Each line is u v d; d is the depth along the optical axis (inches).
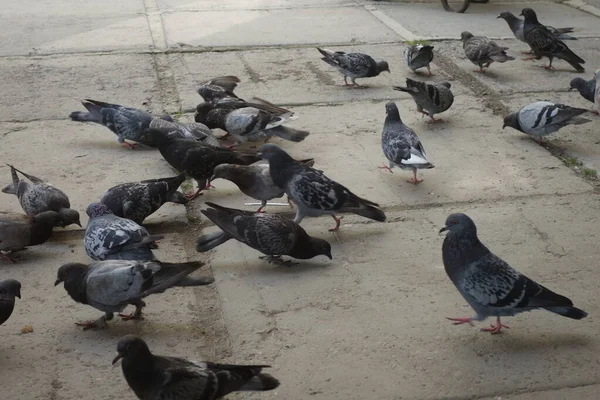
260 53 188.5
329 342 111.1
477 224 130.6
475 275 108.0
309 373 107.3
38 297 117.6
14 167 143.0
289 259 124.6
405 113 163.5
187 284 110.5
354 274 121.6
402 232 129.6
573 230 129.5
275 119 147.8
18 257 124.6
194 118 158.4
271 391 105.0
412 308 116.0
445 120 160.6
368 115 161.9
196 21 207.6
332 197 126.1
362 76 171.8
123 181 141.1
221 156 137.2
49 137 153.9
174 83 173.8
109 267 110.4
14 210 134.7
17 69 178.1
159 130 138.6
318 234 129.5
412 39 196.5
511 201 136.3
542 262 123.2
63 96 167.8
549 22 208.8
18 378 106.4
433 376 106.9
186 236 129.7
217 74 177.5
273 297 117.7
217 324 114.1
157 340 111.6
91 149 150.6
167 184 129.6
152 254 118.6
